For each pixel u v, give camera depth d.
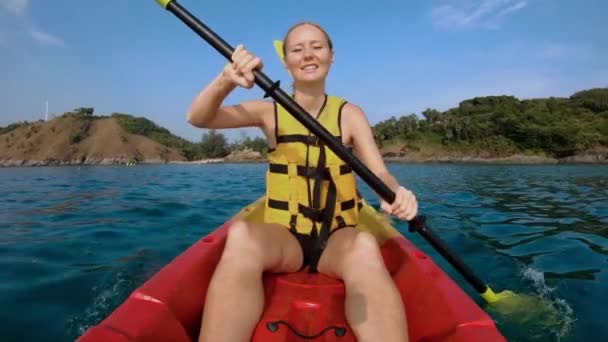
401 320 1.39
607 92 63.34
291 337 1.51
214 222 5.24
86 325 2.37
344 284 1.68
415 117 68.50
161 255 3.73
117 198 7.77
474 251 3.87
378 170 1.97
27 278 3.08
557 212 6.07
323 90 2.13
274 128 2.00
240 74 1.58
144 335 1.26
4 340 2.18
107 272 3.25
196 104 1.75
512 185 11.28
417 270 1.88
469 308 1.47
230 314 1.39
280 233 1.76
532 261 3.54
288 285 1.72
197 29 1.62
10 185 11.56
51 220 5.34
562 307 2.57
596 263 3.46
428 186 10.98
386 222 2.76
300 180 1.91
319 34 2.03
